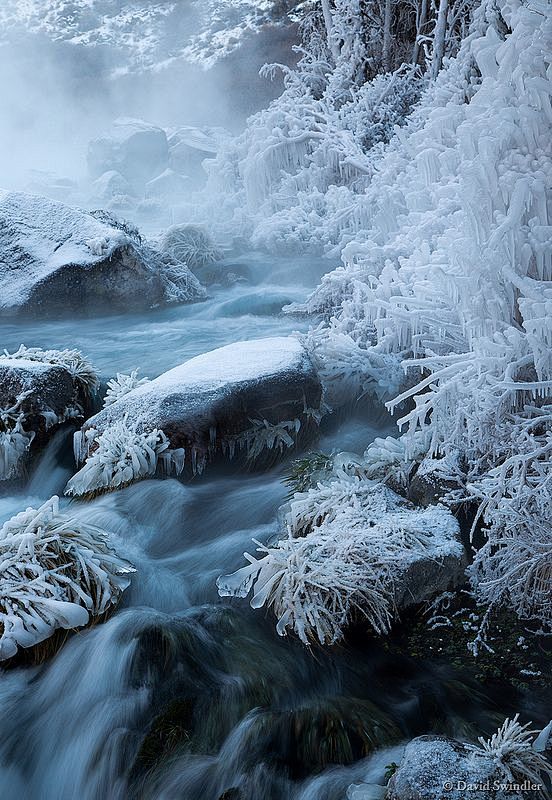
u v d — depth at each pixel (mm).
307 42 16375
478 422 4367
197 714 3664
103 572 4227
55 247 9445
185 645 3973
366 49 14500
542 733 3221
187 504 5137
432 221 6066
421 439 4965
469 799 2811
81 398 6484
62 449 5945
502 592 4133
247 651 3941
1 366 5965
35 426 5812
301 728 3527
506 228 4234
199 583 4523
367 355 6117
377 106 12852
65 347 8125
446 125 6465
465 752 3029
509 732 3086
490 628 4008
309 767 3396
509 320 4438
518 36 4559
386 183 9320
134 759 3516
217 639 4023
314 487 5035
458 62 9000
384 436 5906
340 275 7488
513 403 4359
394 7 14453
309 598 4020
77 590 4082
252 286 10711
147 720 3652
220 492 5309
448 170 6129
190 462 5336
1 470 5633
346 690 3734
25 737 3664
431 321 5062
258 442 5555
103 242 9266
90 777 3539
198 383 5551
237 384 5539
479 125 4547
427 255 5594
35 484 5715
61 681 3834
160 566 4672
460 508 4668
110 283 9258
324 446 5816
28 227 9633
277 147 12578
